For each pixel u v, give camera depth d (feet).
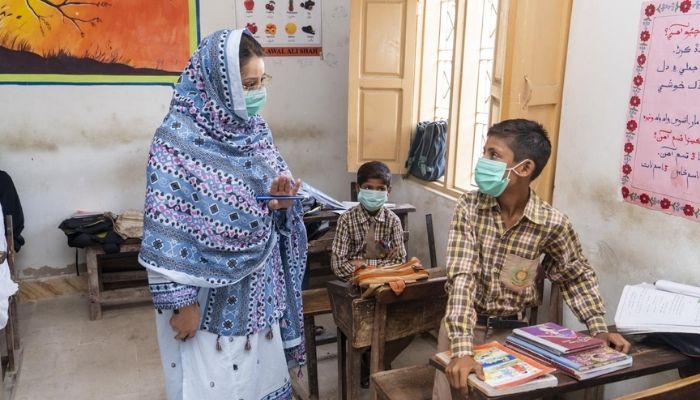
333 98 13.23
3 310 6.68
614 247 6.40
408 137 12.09
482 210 5.09
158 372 8.84
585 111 6.66
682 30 5.37
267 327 5.37
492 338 5.03
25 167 11.29
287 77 12.82
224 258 4.75
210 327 5.01
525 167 4.78
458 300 4.67
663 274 5.82
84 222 10.64
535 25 6.58
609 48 6.25
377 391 5.66
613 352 4.46
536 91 6.74
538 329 4.85
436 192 11.14
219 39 4.51
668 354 4.74
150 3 11.43
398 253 8.68
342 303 6.81
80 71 11.26
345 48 13.05
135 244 10.78
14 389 8.25
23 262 11.61
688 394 4.09
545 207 5.01
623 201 6.24
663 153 5.69
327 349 9.63
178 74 11.87
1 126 11.01
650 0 5.69
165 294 4.51
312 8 12.59
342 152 13.56
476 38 10.32
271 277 5.37
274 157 5.26
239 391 5.16
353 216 8.61
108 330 10.34
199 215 4.58
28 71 10.96
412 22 11.45
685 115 5.41
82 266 11.96
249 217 4.79
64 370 8.84
